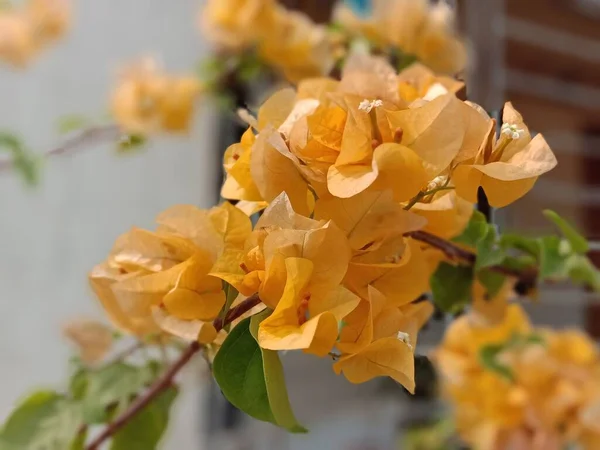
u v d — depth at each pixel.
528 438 0.70
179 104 0.95
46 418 0.54
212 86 1.02
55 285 1.37
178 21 1.47
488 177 0.42
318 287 0.40
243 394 0.42
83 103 1.42
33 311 1.34
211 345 0.45
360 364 0.40
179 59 1.45
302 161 0.41
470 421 0.78
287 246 0.40
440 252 0.50
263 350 0.41
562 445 0.70
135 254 0.44
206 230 0.43
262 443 1.30
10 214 1.33
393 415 1.22
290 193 0.42
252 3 0.81
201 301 0.43
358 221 0.41
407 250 0.41
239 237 0.43
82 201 1.40
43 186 1.35
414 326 0.41
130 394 0.53
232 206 0.43
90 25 1.43
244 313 0.42
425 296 0.55
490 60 0.83
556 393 0.70
